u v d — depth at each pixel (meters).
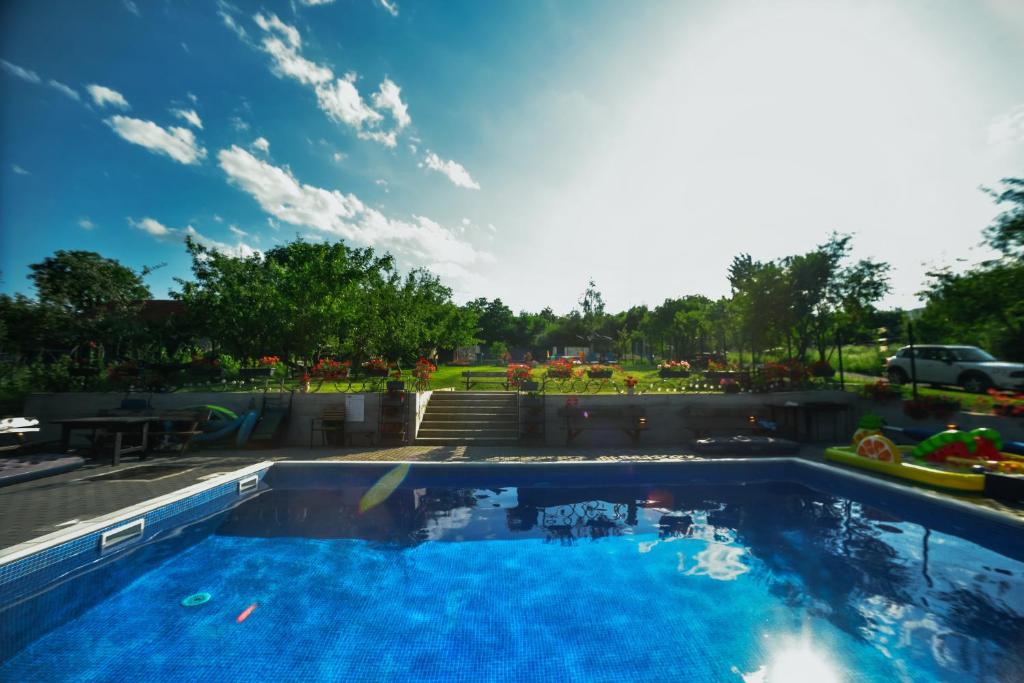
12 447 9.62
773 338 17.44
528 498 7.79
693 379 15.80
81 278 20.92
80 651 3.71
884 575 5.11
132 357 17.80
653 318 47.44
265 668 3.55
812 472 8.73
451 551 5.77
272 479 8.54
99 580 4.92
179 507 6.42
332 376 14.73
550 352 63.41
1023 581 4.90
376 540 6.07
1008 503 6.35
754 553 5.73
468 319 39.56
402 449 10.66
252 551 5.70
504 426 12.02
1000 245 13.95
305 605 4.50
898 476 7.92
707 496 7.95
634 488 8.35
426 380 14.34
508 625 4.21
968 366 13.54
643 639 3.98
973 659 3.61
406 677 3.48
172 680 3.38
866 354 23.62
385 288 27.80
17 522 5.23
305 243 28.27
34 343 17.44
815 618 4.28
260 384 14.04
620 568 5.35
